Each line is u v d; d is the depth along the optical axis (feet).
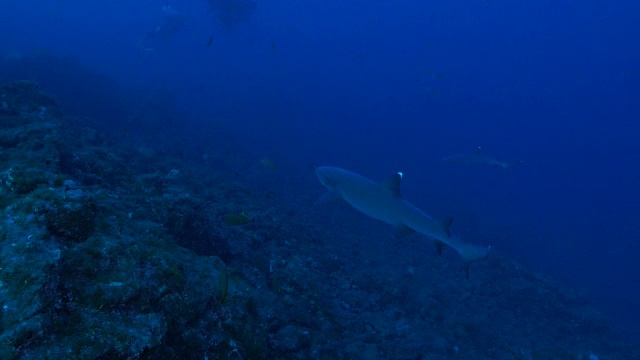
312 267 30.50
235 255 22.79
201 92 156.97
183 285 11.89
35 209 9.95
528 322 41.96
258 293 20.06
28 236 9.23
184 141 69.82
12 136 20.20
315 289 23.95
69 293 9.39
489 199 135.74
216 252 21.06
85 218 11.00
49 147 19.12
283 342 17.17
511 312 42.93
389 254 48.78
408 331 26.25
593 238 124.67
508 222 111.96
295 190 66.69
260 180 66.28
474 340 32.32
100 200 16.42
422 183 120.26
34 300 8.19
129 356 8.95
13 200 10.62
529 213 135.74
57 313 8.85
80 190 11.71
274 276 23.70
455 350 27.73
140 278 10.69
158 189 23.41
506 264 49.01
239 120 131.75
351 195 19.11
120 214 13.89
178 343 11.13
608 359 38.68
